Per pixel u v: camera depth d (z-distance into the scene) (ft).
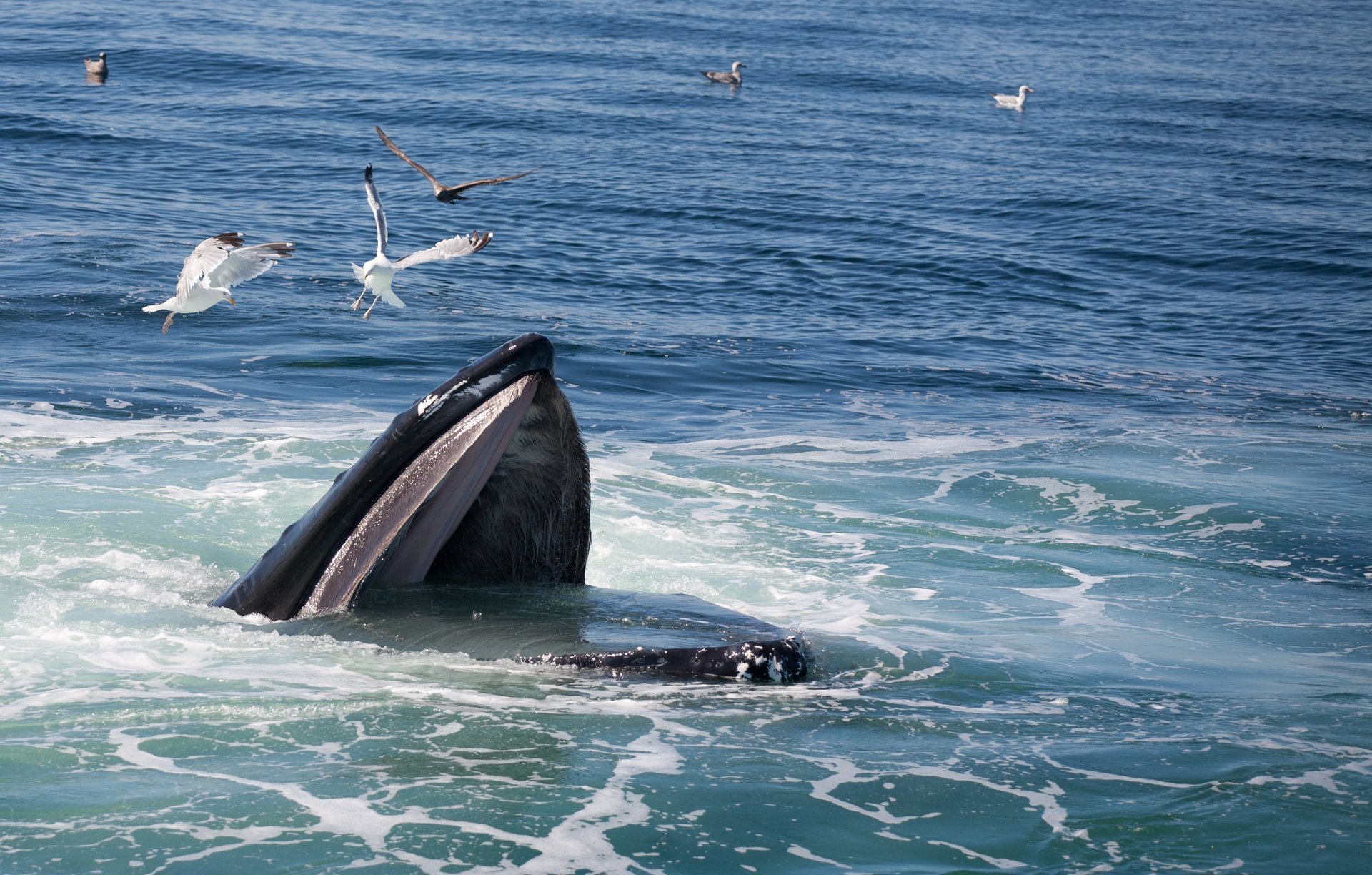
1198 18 402.11
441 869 22.53
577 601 34.88
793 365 82.89
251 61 204.13
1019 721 30.40
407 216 122.52
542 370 32.22
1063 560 46.91
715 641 32.42
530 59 232.53
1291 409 78.48
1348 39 358.43
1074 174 167.32
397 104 180.45
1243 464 62.49
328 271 98.63
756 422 67.92
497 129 169.48
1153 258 127.34
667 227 127.44
